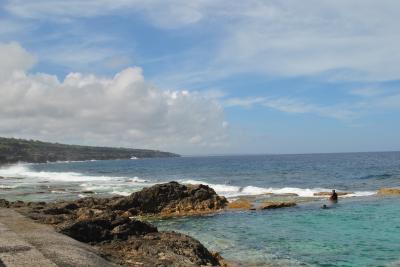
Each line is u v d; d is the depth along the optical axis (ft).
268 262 54.95
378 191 131.13
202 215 96.78
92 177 264.72
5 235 46.01
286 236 71.00
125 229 56.59
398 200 111.86
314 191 140.15
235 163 473.26
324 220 85.46
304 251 60.70
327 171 257.14
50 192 150.00
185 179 230.48
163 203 103.86
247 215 94.32
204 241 68.28
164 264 43.73
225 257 57.62
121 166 513.45
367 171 244.83
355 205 104.58
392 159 424.87
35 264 34.22
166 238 55.26
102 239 53.93
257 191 142.82
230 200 118.11
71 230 51.72
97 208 93.56
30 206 84.84
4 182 218.79
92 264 36.65
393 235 70.03
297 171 267.59
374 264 53.93
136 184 188.96
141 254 48.03
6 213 65.00
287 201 113.50
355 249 61.46
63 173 339.57
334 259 56.39
